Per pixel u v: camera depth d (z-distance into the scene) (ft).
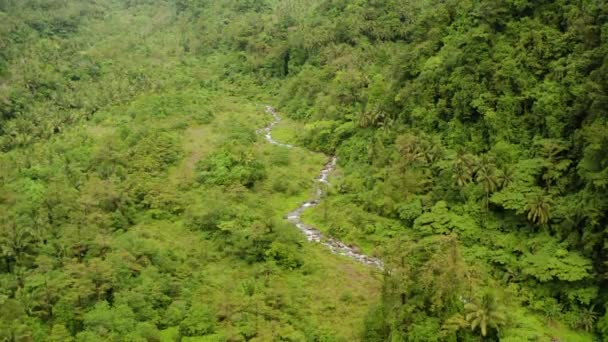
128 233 265.54
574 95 252.83
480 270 232.12
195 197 310.45
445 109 300.81
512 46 292.20
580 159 239.91
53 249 242.58
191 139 402.11
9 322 196.13
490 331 193.16
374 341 197.67
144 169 333.01
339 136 375.86
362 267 252.21
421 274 197.16
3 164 330.34
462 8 329.52
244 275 243.19
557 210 232.73
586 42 263.90
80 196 285.43
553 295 219.82
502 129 271.08
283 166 359.66
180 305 214.07
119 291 218.79
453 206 265.34
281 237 259.39
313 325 207.51
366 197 296.71
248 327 204.64
